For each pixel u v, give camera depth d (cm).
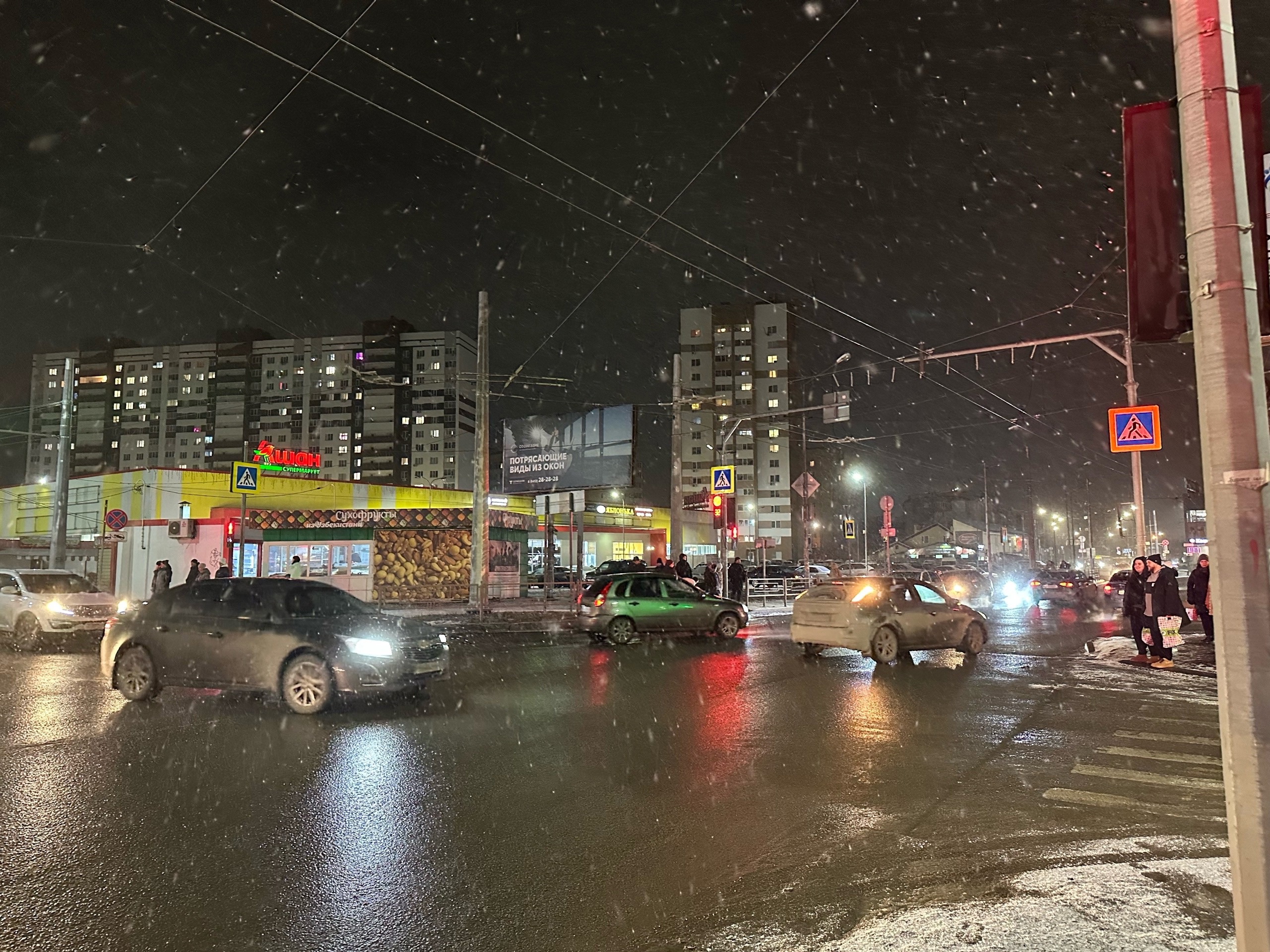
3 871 461
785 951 361
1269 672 237
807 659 1495
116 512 2484
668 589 1822
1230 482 249
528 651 1628
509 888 443
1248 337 254
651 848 505
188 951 369
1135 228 301
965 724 899
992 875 450
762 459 10575
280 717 900
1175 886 420
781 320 10750
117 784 634
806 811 581
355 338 12244
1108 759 744
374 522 3130
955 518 11175
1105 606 3078
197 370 12562
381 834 527
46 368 12912
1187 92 274
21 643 1620
